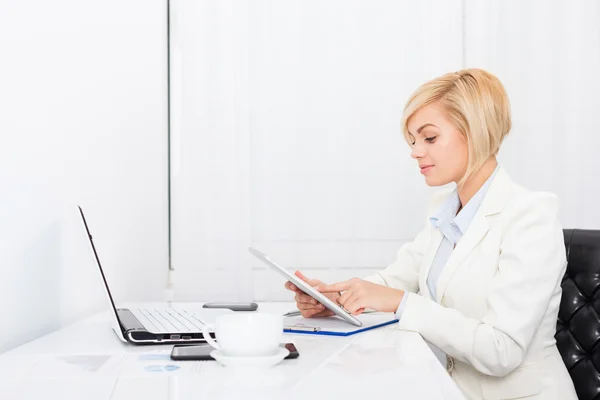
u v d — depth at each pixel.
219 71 2.48
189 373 0.88
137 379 0.84
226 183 2.48
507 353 1.22
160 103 2.35
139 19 2.06
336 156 2.48
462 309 1.35
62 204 1.38
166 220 2.45
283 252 2.49
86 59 1.54
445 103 1.38
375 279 1.68
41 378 0.85
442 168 1.41
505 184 1.40
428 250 1.52
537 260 1.26
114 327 1.18
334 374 0.87
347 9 2.48
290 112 2.49
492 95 1.37
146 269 2.14
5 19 1.10
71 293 1.43
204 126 2.48
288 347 1.02
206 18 2.48
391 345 1.10
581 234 1.56
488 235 1.35
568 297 1.52
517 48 2.43
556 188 2.43
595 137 2.42
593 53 2.42
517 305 1.24
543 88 2.43
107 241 1.71
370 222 2.48
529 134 2.43
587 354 1.49
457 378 1.38
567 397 1.33
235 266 2.47
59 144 1.36
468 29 2.45
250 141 2.49
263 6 2.48
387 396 0.75
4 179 1.10
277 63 2.49
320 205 2.49
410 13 2.47
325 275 2.49
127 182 1.91
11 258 1.13
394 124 2.47
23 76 1.18
